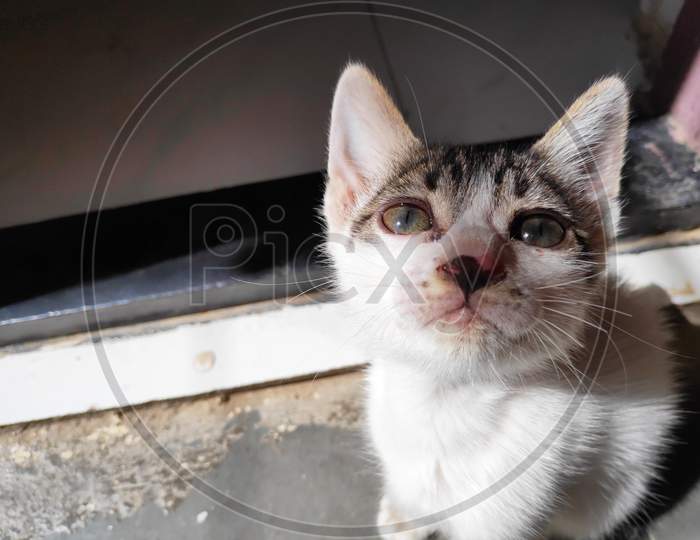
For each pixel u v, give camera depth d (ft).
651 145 0.81
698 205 0.79
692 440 0.71
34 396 0.80
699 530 0.68
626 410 0.62
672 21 0.78
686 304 0.78
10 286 0.81
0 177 0.84
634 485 0.66
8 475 0.76
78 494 0.75
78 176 0.84
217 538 0.72
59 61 0.84
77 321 0.81
